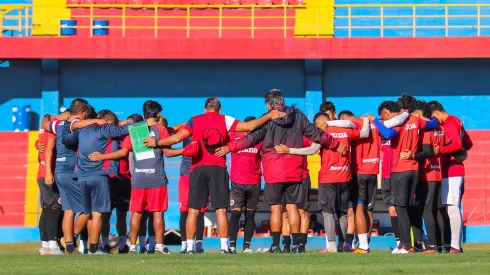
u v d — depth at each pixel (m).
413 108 34.53
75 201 35.66
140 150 34.19
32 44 66.12
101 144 34.81
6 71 69.75
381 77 69.62
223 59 68.31
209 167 33.22
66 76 69.38
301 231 37.62
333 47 66.19
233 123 33.06
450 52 66.00
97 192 34.88
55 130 35.91
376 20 72.81
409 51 66.12
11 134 66.25
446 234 36.53
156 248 37.19
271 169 33.84
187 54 66.31
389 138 33.94
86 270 23.38
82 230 37.12
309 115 68.25
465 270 22.72
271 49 66.25
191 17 68.94
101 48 66.25
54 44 66.12
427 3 73.25
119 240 39.78
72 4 70.75
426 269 23.09
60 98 69.19
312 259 28.02
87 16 70.12
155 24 68.19
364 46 66.12
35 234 60.47
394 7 72.31
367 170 37.62
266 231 56.38
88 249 37.25
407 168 34.06
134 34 71.81
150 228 39.69
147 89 69.56
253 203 38.53
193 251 34.19
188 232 34.09
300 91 69.44
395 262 26.12
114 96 69.38
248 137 33.09
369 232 38.59
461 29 72.44
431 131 34.06
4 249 48.34
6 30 72.12
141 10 72.12
